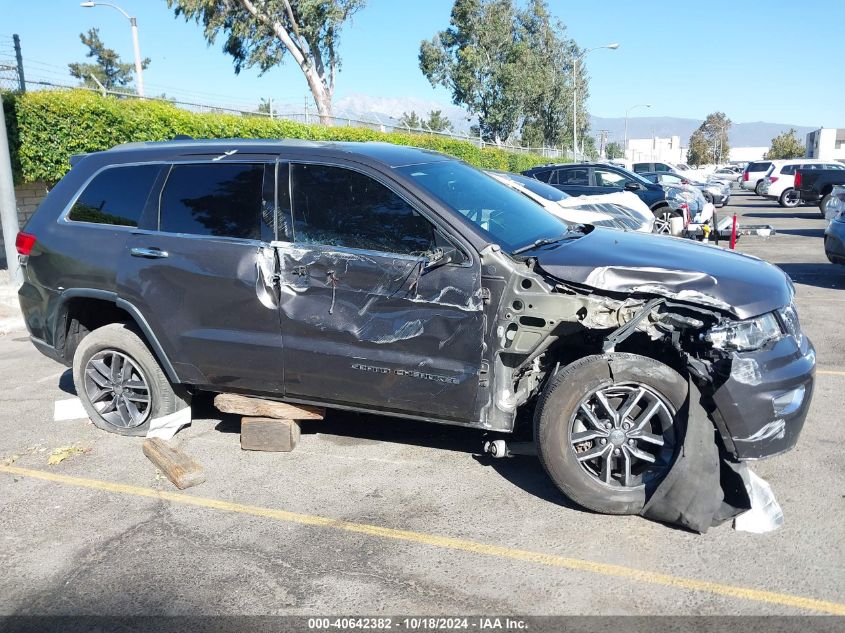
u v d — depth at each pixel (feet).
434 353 13.12
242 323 14.57
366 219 13.66
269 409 15.40
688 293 11.84
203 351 15.08
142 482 14.57
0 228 45.01
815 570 10.70
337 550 11.77
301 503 13.47
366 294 13.46
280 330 14.25
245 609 10.22
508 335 12.69
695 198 53.21
